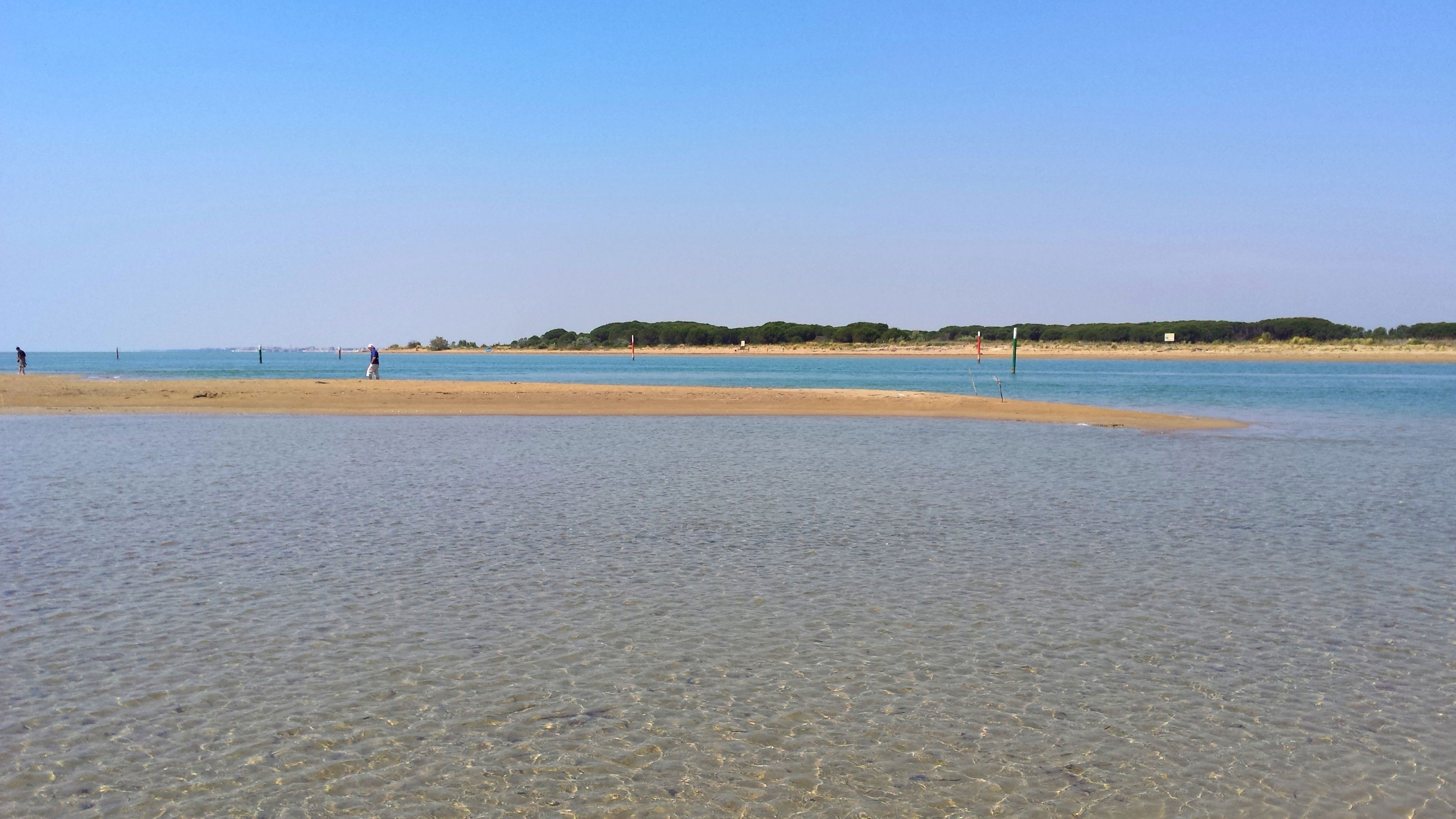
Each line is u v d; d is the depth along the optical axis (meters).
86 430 33.09
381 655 9.72
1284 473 23.66
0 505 17.89
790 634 10.55
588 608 11.41
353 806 6.80
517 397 47.00
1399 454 27.94
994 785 7.23
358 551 14.18
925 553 14.45
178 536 15.12
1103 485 21.48
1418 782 7.34
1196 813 6.87
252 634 10.31
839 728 8.16
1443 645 10.35
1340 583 12.83
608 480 21.78
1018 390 66.88
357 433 32.69
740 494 19.81
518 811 6.76
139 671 9.20
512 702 8.61
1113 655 9.99
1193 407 49.09
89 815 6.62
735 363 151.88
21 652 9.70
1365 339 189.25
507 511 17.67
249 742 7.76
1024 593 12.26
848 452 27.89
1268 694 8.99
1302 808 6.95
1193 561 14.08
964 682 9.19
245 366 127.19
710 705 8.61
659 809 6.81
